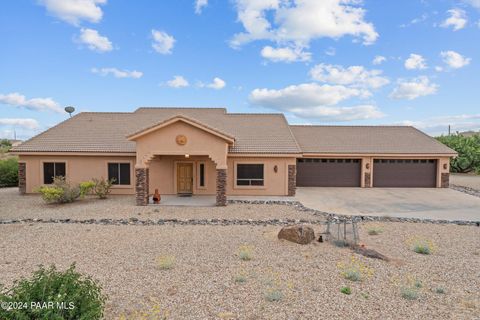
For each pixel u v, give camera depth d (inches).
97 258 336.2
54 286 177.2
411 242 407.2
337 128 1143.0
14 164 999.6
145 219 528.7
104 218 534.9
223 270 301.9
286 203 690.2
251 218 547.5
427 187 975.6
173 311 220.4
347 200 745.0
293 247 378.6
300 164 992.9
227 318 211.3
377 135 1074.1
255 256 344.8
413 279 282.8
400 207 663.8
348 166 991.0
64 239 408.2
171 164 796.6
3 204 657.6
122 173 793.6
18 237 416.5
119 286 262.5
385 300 240.8
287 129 922.7
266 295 243.4
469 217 565.0
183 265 315.3
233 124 944.9
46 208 616.7
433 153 946.1
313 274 293.3
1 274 287.4
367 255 347.9
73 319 166.4
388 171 981.2
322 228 474.3
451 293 256.1
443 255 355.9
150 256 343.3
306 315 216.5
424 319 213.6
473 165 1369.3
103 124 914.7
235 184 797.9
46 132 853.8
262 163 797.2
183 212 591.2
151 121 948.0
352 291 256.4
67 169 790.5
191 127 656.4
